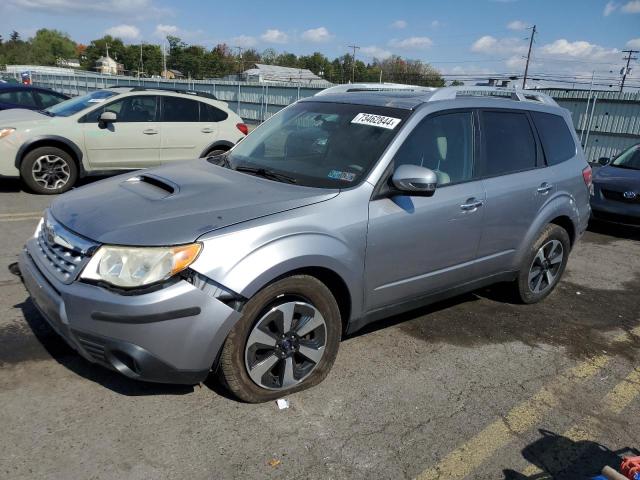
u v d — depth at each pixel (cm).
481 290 541
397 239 355
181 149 949
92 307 269
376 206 344
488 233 425
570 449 305
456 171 402
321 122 409
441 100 402
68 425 287
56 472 254
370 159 356
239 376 301
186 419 299
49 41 14125
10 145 812
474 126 420
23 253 340
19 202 784
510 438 310
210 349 283
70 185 867
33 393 311
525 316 487
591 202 858
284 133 421
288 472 268
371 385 350
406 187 337
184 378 286
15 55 13550
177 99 949
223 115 997
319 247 310
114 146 891
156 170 386
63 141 843
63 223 307
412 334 431
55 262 298
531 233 467
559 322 481
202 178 358
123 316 265
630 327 486
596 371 398
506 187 432
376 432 304
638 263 700
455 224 393
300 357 331
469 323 461
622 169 906
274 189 338
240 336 292
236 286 280
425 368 379
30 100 1271
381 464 279
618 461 298
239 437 289
